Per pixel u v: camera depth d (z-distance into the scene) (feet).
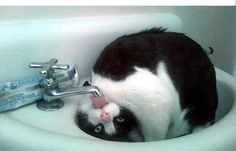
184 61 2.31
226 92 2.56
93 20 2.31
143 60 2.21
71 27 2.18
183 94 2.29
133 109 2.15
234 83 2.56
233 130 1.81
